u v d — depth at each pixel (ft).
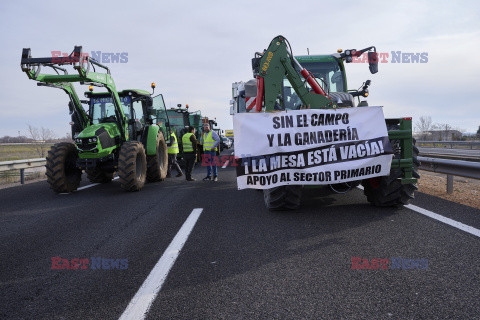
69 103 29.99
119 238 14.61
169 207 20.94
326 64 27.17
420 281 9.20
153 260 11.71
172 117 57.88
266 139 16.31
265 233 14.32
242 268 10.66
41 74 25.66
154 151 32.45
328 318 7.57
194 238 14.08
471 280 9.13
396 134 16.76
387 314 7.63
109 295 9.17
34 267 11.52
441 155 55.72
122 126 30.19
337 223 15.34
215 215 18.21
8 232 16.34
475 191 22.62
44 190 31.45
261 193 25.00
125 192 28.22
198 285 9.55
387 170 16.56
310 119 16.37
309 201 20.74
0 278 10.68
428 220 15.10
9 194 29.53
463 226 13.96
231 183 31.83
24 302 8.95
